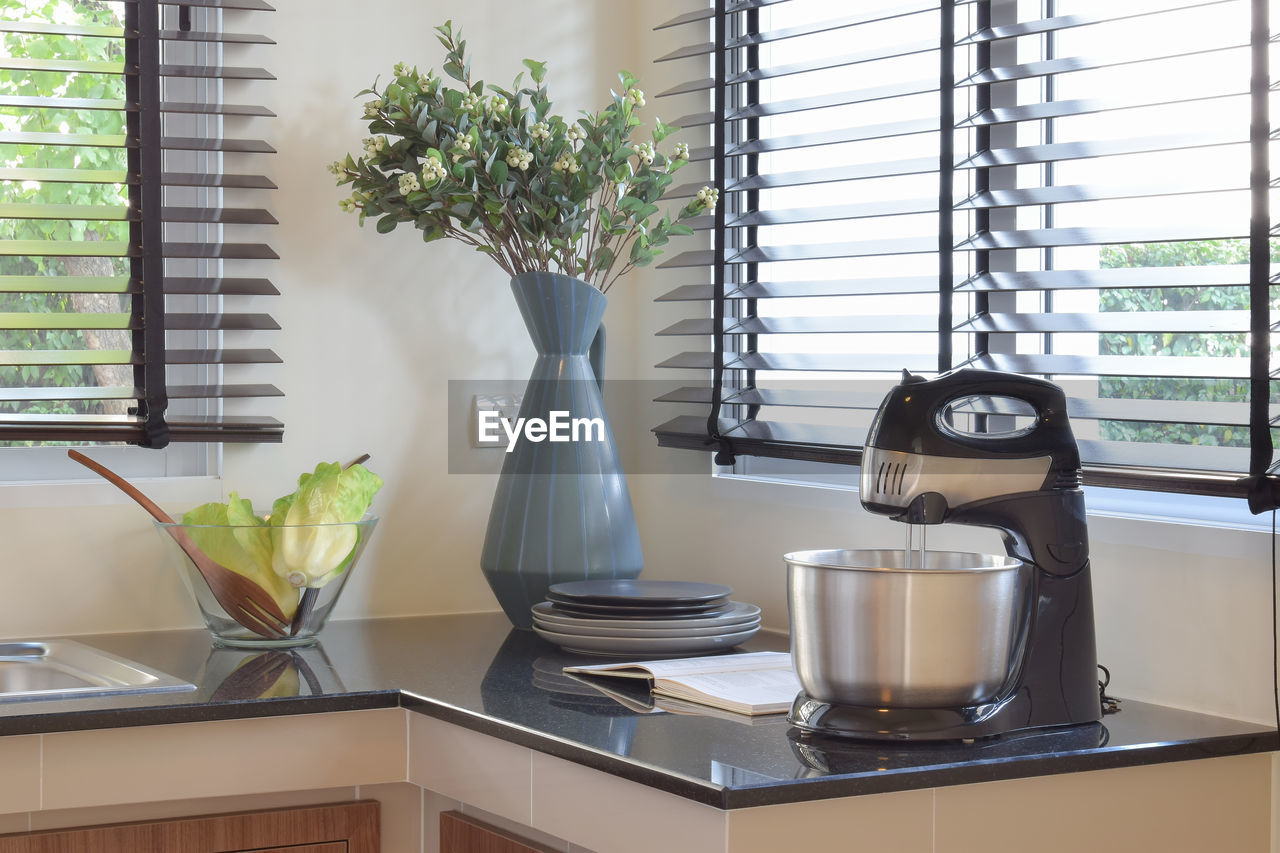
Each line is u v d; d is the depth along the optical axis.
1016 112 1.70
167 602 2.08
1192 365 1.49
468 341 2.30
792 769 1.19
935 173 1.79
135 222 2.05
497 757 1.45
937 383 1.34
